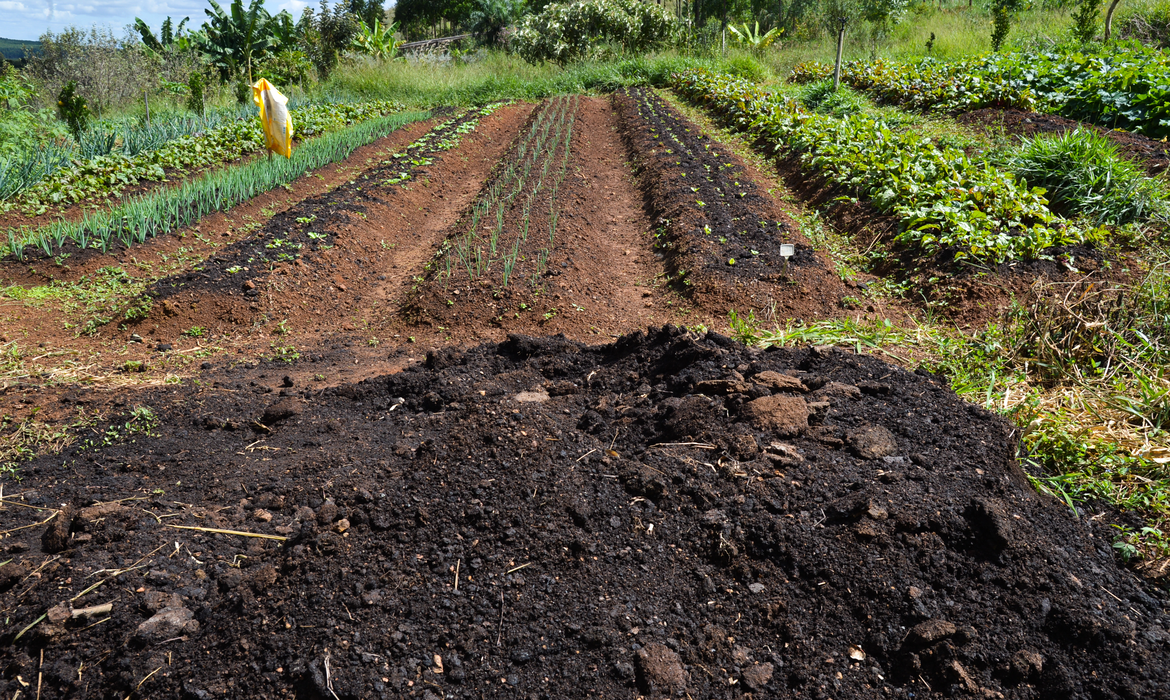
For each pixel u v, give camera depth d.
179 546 2.80
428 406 4.05
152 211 7.73
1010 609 2.34
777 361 3.97
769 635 2.36
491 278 6.09
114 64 20.59
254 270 6.21
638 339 4.41
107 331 5.48
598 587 2.51
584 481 2.98
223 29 21.62
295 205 8.48
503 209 8.07
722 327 5.38
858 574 2.46
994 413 3.38
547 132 12.56
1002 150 8.30
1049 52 14.56
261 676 2.21
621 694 2.16
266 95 7.57
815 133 9.45
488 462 3.06
